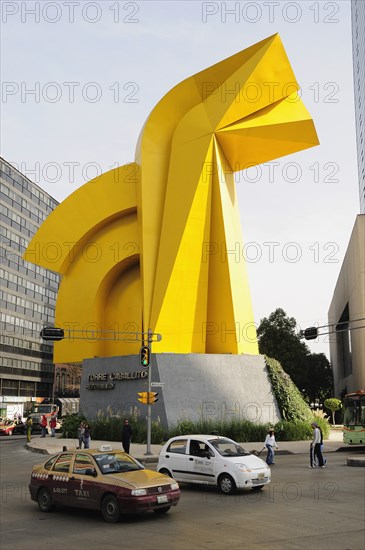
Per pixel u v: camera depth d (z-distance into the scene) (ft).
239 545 29.66
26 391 319.68
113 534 32.76
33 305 329.31
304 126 109.50
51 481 40.27
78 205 125.80
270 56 107.96
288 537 31.35
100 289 124.67
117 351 124.88
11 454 92.53
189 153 114.52
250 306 124.26
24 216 317.42
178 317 110.63
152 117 119.85
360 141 317.63
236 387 110.32
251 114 113.09
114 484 36.86
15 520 37.37
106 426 107.76
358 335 176.96
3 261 293.23
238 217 126.31
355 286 181.27
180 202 113.39
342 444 105.81
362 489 49.11
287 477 57.82
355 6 330.54
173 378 106.42
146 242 114.83
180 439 53.01
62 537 32.07
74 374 378.53
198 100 119.65
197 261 112.47
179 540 30.96
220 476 48.11
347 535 31.68
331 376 298.15
